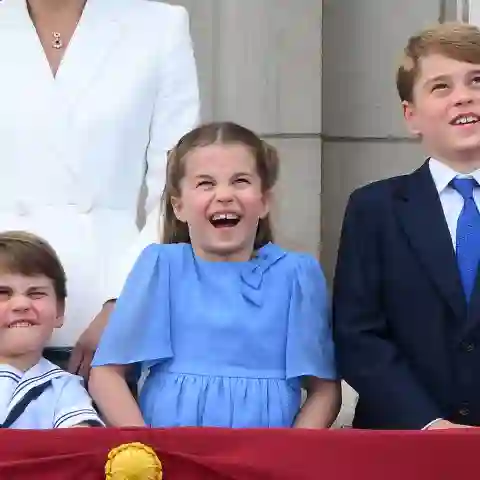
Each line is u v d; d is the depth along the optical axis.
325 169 10.66
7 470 4.37
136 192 6.66
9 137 6.34
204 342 5.57
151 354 5.57
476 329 5.46
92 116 6.40
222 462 4.42
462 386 5.47
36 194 6.36
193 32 10.31
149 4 6.81
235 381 5.48
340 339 5.71
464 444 4.47
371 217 5.85
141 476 4.33
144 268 5.79
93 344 6.04
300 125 10.27
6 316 5.78
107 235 6.43
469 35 5.78
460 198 5.75
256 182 5.78
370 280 5.75
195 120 6.75
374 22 10.60
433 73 5.77
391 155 10.63
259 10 10.22
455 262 5.58
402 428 5.30
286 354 5.60
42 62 6.40
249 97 10.24
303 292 5.73
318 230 10.31
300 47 10.25
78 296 6.27
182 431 4.48
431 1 10.42
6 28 6.48
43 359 6.00
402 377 5.47
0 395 5.64
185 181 5.78
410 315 5.62
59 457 4.41
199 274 5.76
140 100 6.55
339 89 10.64
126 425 5.36
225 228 5.68
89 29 6.52
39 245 5.98
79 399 5.61
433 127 5.78
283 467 4.43
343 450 4.45
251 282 5.70
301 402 5.88
